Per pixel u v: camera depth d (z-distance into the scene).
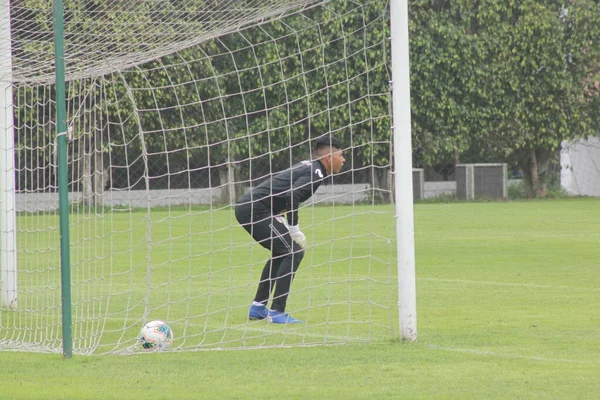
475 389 11.68
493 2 64.94
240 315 18.94
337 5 50.84
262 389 11.80
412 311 15.18
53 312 19.94
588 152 74.69
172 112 56.62
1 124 20.22
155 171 58.06
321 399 11.23
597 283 23.25
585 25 66.50
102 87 21.33
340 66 55.81
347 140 56.06
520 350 14.38
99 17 17.03
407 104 14.59
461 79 65.31
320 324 17.47
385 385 11.97
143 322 16.67
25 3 17.14
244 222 18.06
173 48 18.62
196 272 26.77
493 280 24.02
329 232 40.69
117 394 11.61
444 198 68.56
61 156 13.83
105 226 43.28
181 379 12.50
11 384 12.27
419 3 63.62
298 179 18.00
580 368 12.95
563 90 67.19
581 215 50.19
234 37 56.59
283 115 57.91
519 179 74.62
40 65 19.33
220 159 59.88
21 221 38.69
